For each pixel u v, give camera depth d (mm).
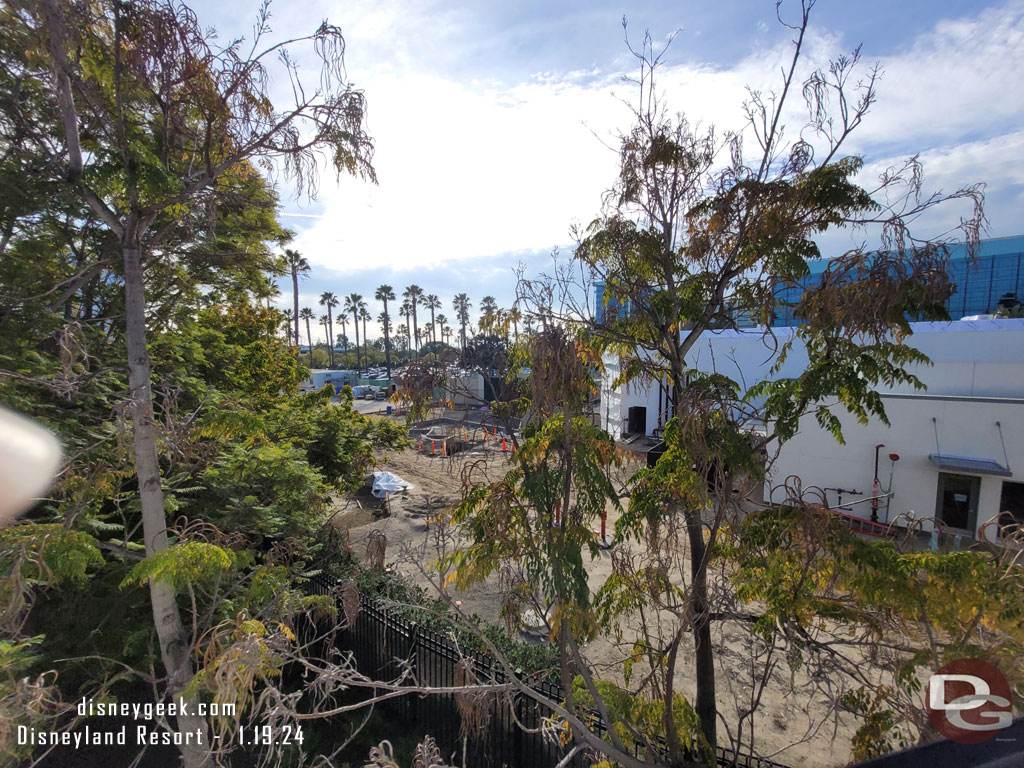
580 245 4863
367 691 8133
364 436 14492
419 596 8039
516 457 3637
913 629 3812
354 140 4719
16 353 5695
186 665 4305
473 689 3785
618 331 4801
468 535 3982
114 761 6648
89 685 5883
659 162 4617
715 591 4188
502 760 6188
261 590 5164
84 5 3887
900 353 3510
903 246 3404
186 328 9430
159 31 3848
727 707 6879
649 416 18844
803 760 6051
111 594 6215
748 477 3947
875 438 13719
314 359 89062
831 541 3600
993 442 12383
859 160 3949
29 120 5129
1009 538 3250
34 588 5340
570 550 3520
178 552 4012
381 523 14969
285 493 8008
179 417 5250
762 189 4191
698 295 4871
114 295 8008
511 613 3967
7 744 3633
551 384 3404
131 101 4660
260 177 6133
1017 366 13000
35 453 4883
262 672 3275
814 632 4852
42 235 6742
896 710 3863
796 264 4145
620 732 4508
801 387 3830
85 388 6047
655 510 4055
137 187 4305
